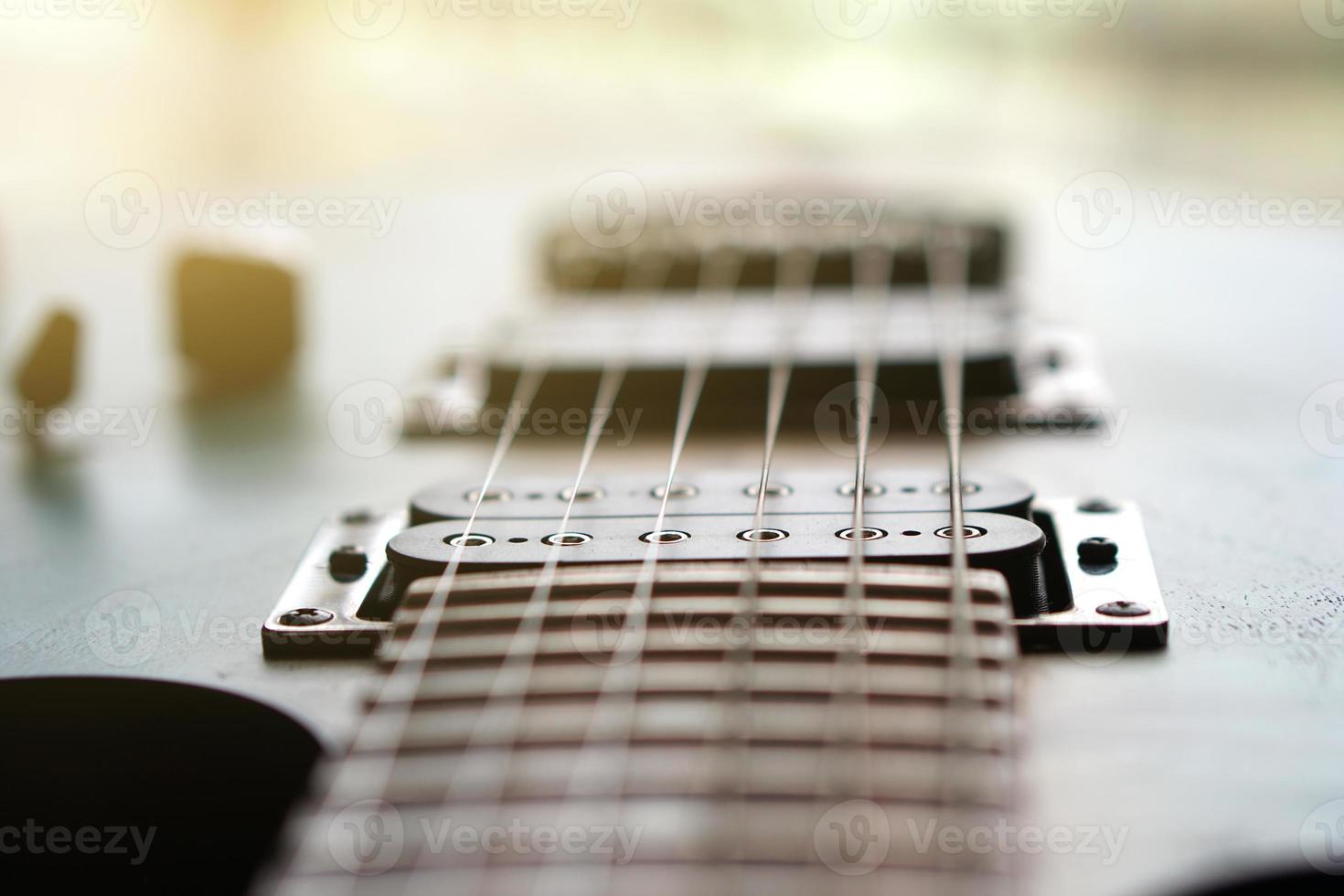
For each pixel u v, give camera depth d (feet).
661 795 1.03
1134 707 1.09
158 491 1.36
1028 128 3.71
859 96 4.07
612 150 3.33
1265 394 1.45
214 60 3.12
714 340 1.46
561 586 1.12
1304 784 1.05
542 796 1.03
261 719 1.12
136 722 1.13
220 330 1.56
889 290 1.60
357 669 1.14
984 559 1.13
